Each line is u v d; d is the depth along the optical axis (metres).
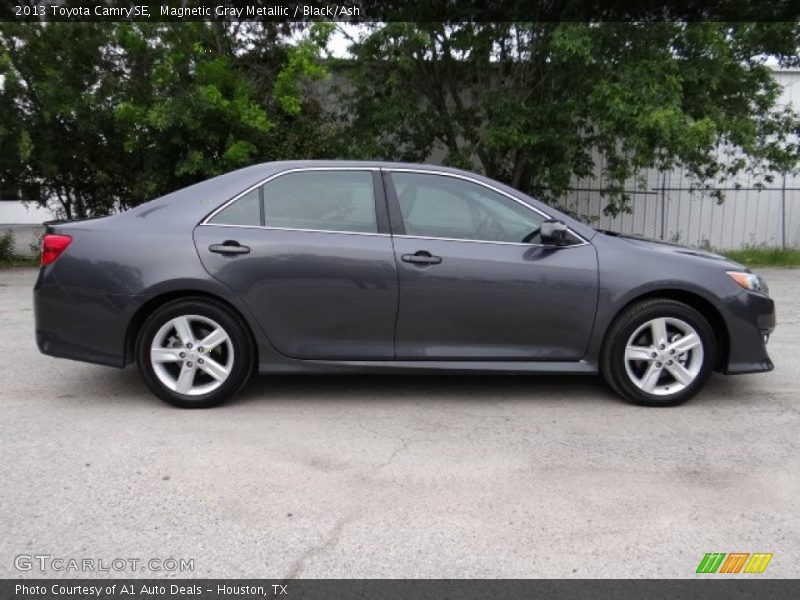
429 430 4.08
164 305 4.32
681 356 4.48
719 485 3.35
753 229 16.97
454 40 11.73
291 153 12.38
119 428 4.06
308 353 4.39
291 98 11.80
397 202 4.43
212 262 4.26
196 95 11.41
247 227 4.36
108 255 4.27
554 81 11.79
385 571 2.63
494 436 3.99
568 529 2.94
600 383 5.07
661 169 13.32
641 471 3.51
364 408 4.48
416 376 5.22
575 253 4.41
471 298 4.34
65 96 11.77
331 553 2.75
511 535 2.88
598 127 11.37
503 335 4.41
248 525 2.95
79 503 3.13
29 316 7.66
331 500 3.18
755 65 12.58
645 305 4.41
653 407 4.52
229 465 3.55
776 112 13.86
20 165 13.05
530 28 11.03
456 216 4.45
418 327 4.38
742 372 4.53
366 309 4.35
